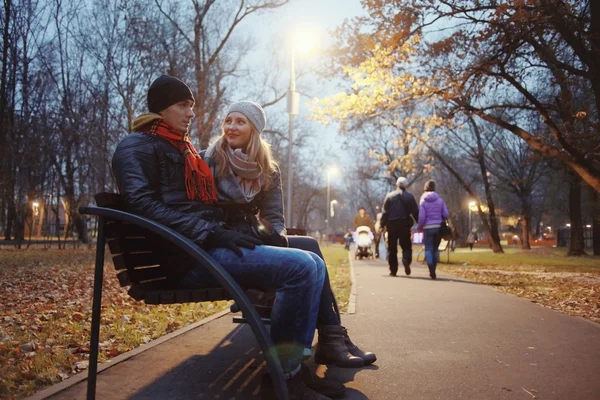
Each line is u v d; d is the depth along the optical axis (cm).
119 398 302
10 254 1984
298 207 8481
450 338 482
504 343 461
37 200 3136
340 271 1440
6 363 377
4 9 2000
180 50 2334
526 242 3806
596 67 1168
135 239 273
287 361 269
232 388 322
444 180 5475
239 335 481
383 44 1273
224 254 264
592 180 1294
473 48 1260
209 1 2519
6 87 2108
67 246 3095
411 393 319
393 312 635
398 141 1795
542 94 1723
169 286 284
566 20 1098
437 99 1418
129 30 2130
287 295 263
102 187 2709
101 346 430
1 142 2123
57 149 2544
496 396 314
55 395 304
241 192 299
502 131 3544
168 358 396
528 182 3641
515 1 1037
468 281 1083
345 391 317
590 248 3597
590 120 1250
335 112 1435
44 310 641
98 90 2306
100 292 257
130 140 269
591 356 412
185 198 277
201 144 2383
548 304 748
